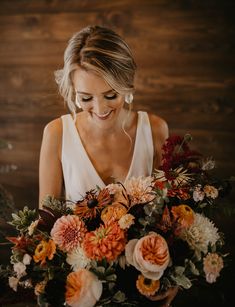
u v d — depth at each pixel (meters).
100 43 1.48
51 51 5.23
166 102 4.95
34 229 1.35
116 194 1.40
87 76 1.48
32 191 4.37
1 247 3.47
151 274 1.21
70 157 1.82
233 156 4.52
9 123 5.16
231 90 4.82
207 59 4.90
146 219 1.27
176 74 4.96
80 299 1.20
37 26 5.29
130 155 1.85
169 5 4.99
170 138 1.49
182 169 1.42
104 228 1.28
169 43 5.00
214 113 4.80
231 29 4.88
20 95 5.22
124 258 1.25
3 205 1.67
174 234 1.27
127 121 1.84
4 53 5.35
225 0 4.89
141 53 5.05
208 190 1.37
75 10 5.21
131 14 5.09
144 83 5.03
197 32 4.94
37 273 1.29
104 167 1.84
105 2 5.14
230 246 3.47
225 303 2.86
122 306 1.25
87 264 1.26
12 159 4.82
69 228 1.30
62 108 5.02
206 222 1.31
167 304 1.34
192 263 1.23
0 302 1.36
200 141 4.68
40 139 4.99
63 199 1.82
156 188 1.34
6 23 5.36
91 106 1.55
